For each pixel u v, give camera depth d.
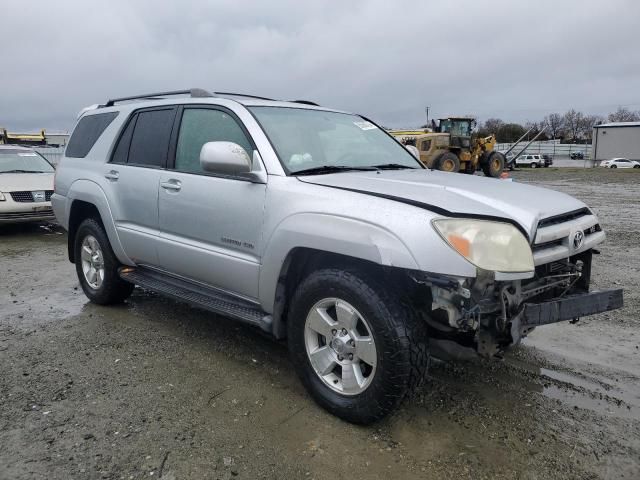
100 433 2.90
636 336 4.42
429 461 2.69
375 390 2.81
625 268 6.54
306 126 3.89
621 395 3.42
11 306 5.20
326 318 3.06
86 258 5.17
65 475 2.54
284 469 2.62
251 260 3.42
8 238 9.25
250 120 3.62
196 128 4.02
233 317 3.56
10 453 2.71
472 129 27.19
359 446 2.81
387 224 2.71
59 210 5.39
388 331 2.73
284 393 3.38
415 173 3.73
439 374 3.68
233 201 3.50
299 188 3.19
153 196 4.17
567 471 2.63
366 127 4.50
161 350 4.05
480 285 2.67
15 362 3.82
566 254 3.01
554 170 39.41
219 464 2.65
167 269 4.23
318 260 3.23
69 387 3.43
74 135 5.53
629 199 15.34
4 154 10.54
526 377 3.66
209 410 3.16
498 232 2.68
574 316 3.02
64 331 4.46
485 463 2.68
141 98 4.94
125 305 5.17
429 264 2.58
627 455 2.77
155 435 2.89
